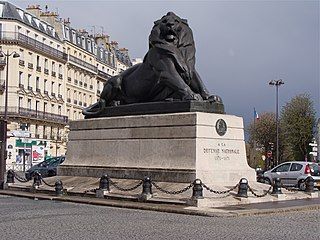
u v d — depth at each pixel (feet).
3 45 196.85
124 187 56.39
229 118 58.18
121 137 62.34
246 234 32.55
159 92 62.69
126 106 64.39
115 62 314.76
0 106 198.08
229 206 47.26
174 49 60.75
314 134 209.77
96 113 68.49
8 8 201.87
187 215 42.47
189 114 55.26
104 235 31.40
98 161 64.85
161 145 57.47
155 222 37.81
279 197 54.85
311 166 85.76
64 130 238.89
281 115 216.33
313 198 58.70
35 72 213.05
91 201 51.01
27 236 30.73
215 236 31.53
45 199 55.83
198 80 61.46
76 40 261.44
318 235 32.73
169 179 54.90
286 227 36.17
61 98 236.84
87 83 269.64
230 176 56.18
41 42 219.00
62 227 34.65
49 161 106.83
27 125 204.74
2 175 68.64
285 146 217.77
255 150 233.35
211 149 55.57
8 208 46.55
